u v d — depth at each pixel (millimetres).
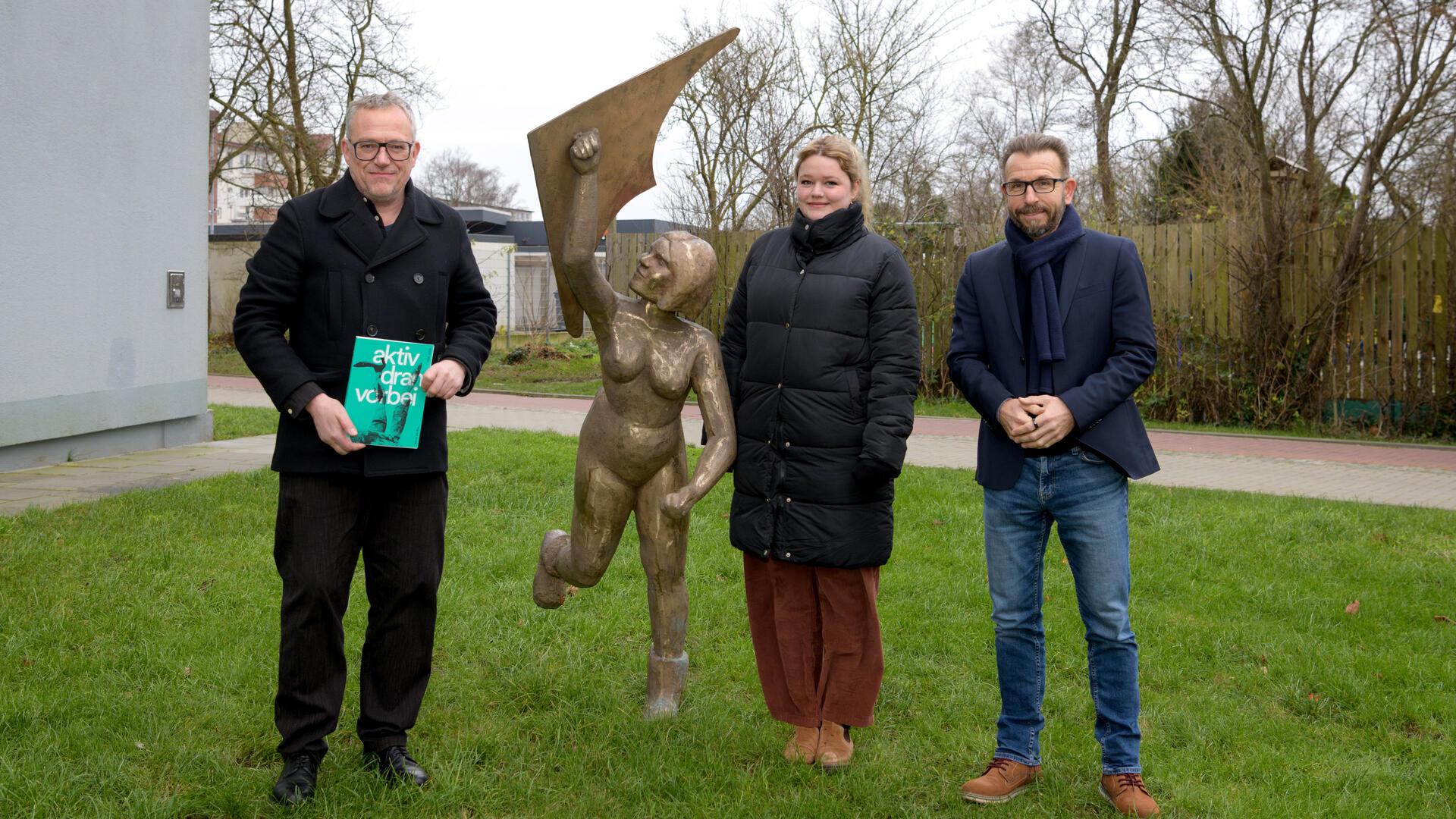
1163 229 13938
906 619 5242
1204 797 3463
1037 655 3545
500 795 3389
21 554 5590
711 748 3727
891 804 3412
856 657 3668
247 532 6305
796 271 3643
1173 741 3975
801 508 3584
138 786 3330
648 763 3582
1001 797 3465
